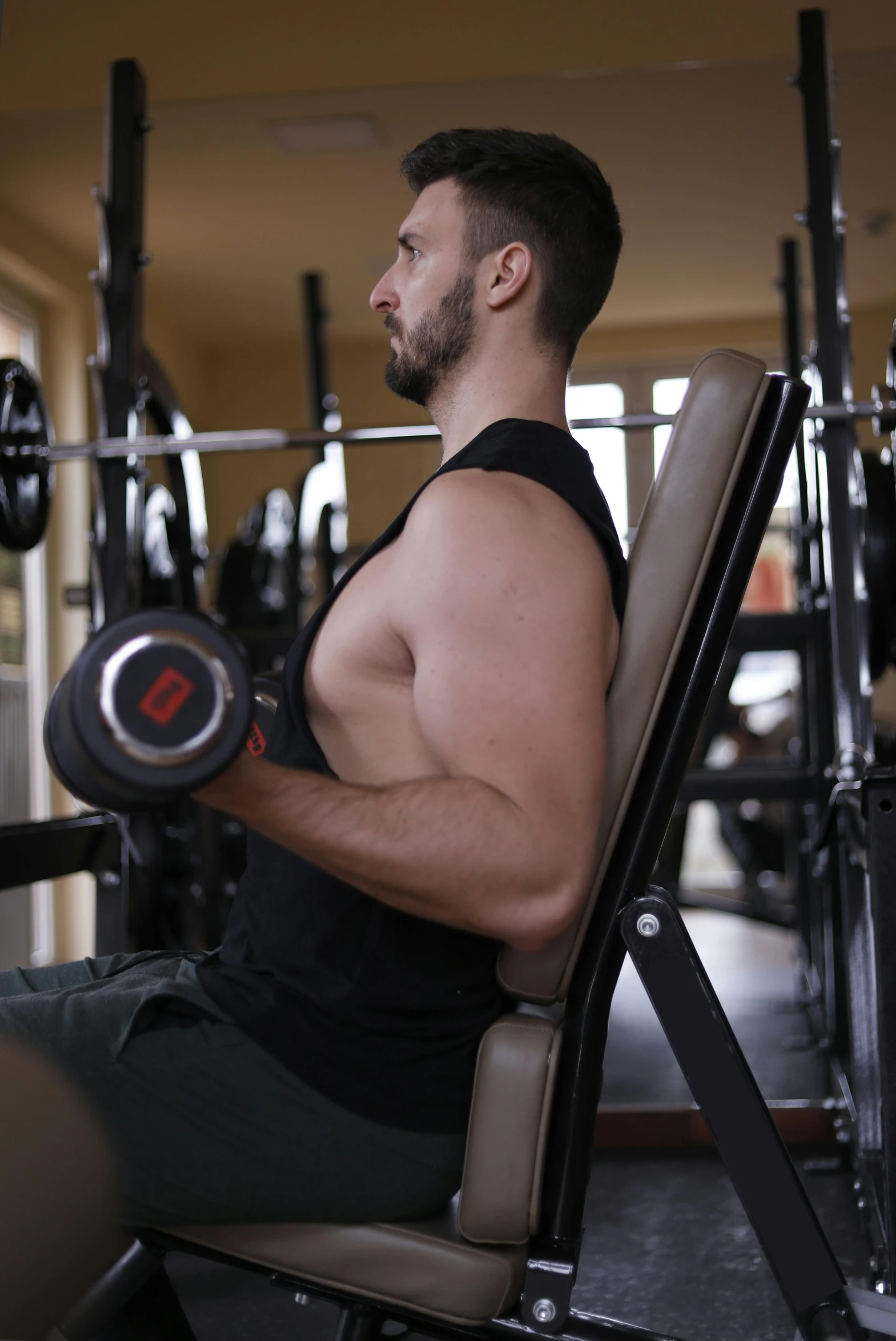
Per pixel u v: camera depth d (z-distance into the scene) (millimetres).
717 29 3529
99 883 2141
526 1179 863
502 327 1019
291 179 4363
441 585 836
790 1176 888
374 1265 879
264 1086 890
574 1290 1764
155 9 3533
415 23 3576
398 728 902
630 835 915
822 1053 2902
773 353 5156
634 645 909
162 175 4324
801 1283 883
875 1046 1654
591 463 975
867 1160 1690
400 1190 894
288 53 3619
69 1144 878
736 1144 891
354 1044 892
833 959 2529
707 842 6777
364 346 5820
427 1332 909
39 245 4691
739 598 932
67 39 3605
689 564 913
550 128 3928
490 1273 854
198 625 687
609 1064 2941
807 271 4777
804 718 3340
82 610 5055
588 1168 899
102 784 684
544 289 1019
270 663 3184
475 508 850
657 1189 2207
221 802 775
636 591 916
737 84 3711
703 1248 1920
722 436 923
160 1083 892
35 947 4500
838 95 3662
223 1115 888
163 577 3086
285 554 4531
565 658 821
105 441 2213
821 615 2850
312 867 913
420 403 1089
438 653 829
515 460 892
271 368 6113
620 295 5035
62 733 696
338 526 5004
